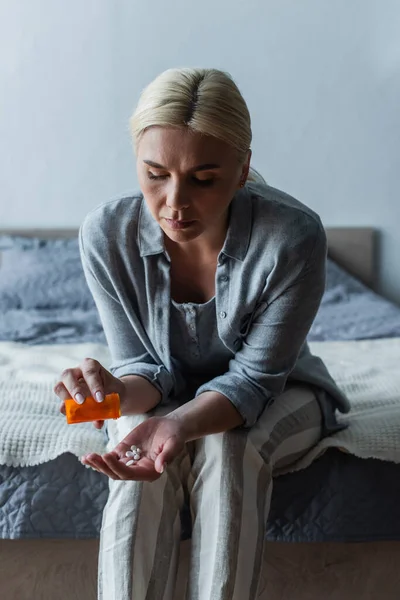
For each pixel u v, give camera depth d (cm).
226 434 120
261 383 124
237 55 275
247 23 273
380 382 172
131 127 109
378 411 149
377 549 138
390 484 137
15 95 276
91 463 105
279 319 123
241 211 121
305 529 134
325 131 281
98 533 133
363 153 283
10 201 283
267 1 272
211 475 117
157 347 129
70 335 220
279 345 124
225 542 111
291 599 138
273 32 274
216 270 123
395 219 288
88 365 117
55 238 280
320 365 142
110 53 274
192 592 112
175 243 123
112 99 277
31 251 264
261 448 122
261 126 280
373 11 272
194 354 132
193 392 138
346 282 266
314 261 121
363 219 288
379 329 230
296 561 138
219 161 105
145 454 113
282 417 128
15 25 272
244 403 120
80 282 250
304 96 278
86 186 283
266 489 120
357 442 135
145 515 113
